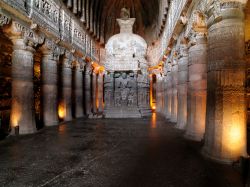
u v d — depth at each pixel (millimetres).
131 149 7656
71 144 8477
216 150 6078
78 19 18938
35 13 11180
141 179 4867
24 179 4902
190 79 9516
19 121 10602
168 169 5512
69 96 16984
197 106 9203
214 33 6262
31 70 11109
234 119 5785
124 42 21172
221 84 5957
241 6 5969
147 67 22375
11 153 7148
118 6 29016
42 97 13750
